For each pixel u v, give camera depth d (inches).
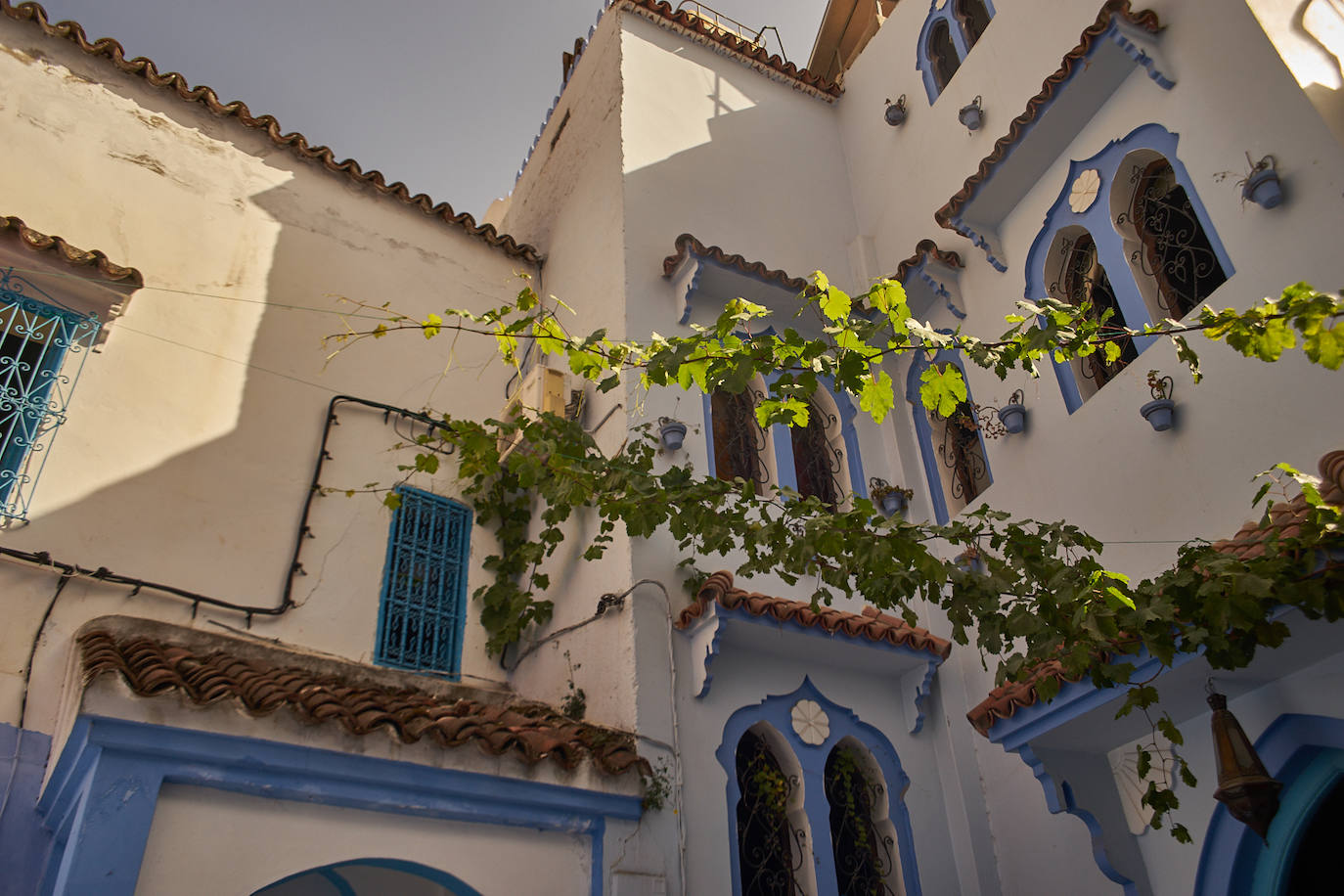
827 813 262.2
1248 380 237.6
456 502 332.8
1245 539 203.3
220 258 326.0
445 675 298.7
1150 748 240.8
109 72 331.0
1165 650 184.2
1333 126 229.0
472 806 208.1
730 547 213.8
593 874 218.5
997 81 363.3
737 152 411.5
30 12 317.1
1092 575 197.2
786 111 449.1
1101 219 291.3
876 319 370.9
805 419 193.3
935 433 350.3
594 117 411.2
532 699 293.0
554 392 327.3
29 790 219.8
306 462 309.7
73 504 260.5
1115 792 248.1
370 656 290.8
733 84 435.5
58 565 248.8
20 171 296.7
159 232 316.5
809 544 203.2
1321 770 207.0
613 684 261.7
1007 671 195.3
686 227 368.8
